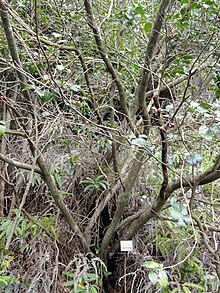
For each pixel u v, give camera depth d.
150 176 2.01
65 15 1.97
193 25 1.76
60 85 1.32
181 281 1.74
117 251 1.82
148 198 1.94
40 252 1.64
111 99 1.83
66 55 1.82
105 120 2.19
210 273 1.78
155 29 1.35
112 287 1.86
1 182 1.97
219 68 1.57
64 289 1.60
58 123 1.57
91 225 1.86
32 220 1.63
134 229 1.70
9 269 1.67
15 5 1.87
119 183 1.86
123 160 2.08
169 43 1.58
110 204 1.95
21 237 1.71
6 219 1.82
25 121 1.82
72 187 1.96
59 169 1.95
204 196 1.92
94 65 1.91
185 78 1.68
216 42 1.51
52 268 1.61
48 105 1.72
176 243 1.83
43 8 2.15
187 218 1.01
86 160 2.01
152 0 2.00
